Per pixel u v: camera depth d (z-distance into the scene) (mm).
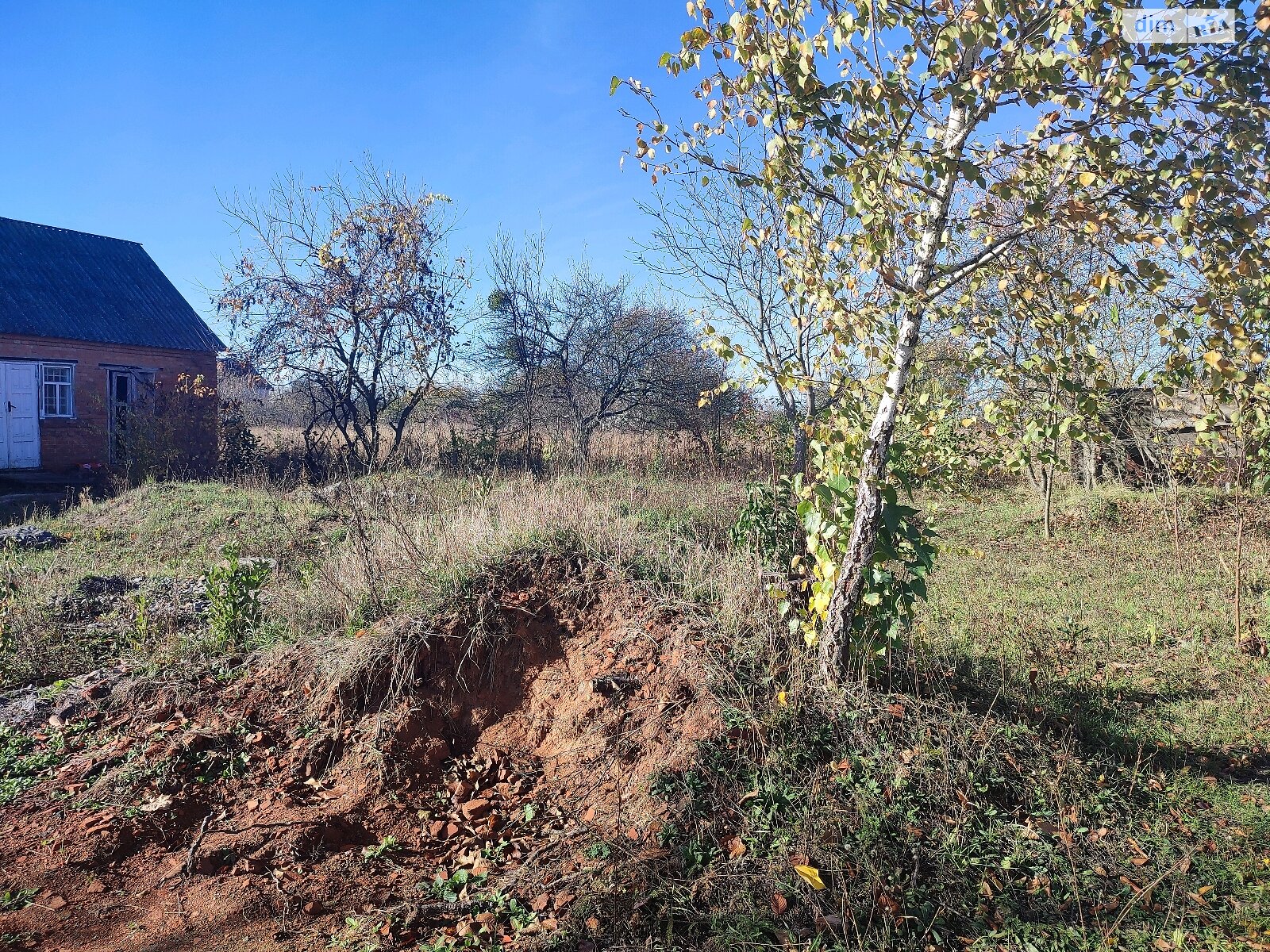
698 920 3613
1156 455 11281
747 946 3443
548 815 4461
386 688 5207
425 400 19969
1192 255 4207
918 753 4504
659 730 4730
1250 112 3791
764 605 5586
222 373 20875
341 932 3609
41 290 20016
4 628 6109
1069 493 14148
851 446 4941
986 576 9742
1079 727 5402
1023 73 3854
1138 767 4941
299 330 18391
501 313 20047
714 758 4441
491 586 5816
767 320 12141
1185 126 3898
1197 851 4203
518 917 3693
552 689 5273
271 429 23875
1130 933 3631
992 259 4539
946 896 3791
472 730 5152
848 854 3934
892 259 5051
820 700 4766
